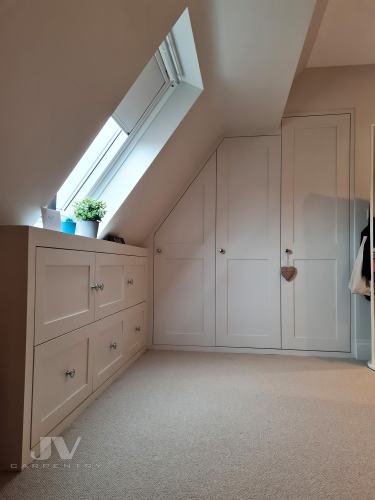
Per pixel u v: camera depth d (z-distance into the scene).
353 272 2.69
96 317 1.89
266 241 2.96
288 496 1.10
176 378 2.25
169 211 3.09
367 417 1.68
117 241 2.45
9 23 0.90
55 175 1.58
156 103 2.18
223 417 1.67
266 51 1.89
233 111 2.63
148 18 1.32
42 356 1.35
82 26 1.09
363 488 1.14
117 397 1.92
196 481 1.17
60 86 1.21
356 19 2.31
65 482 1.15
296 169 2.95
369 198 2.83
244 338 2.96
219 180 3.04
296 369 2.46
